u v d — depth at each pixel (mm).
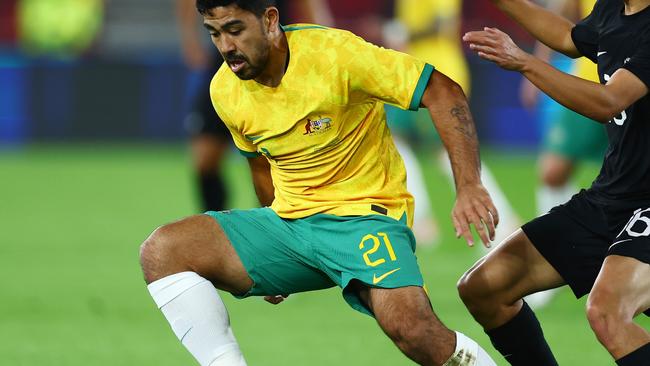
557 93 14422
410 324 14586
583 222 16375
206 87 30625
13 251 35312
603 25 16266
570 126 28688
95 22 72188
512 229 33938
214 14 14680
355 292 15570
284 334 23453
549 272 16562
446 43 40000
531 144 64438
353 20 70625
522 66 14445
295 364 20656
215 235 15852
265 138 15617
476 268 16766
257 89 15336
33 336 23250
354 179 15695
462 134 14938
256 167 16938
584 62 27328
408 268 15078
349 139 15531
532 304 26266
